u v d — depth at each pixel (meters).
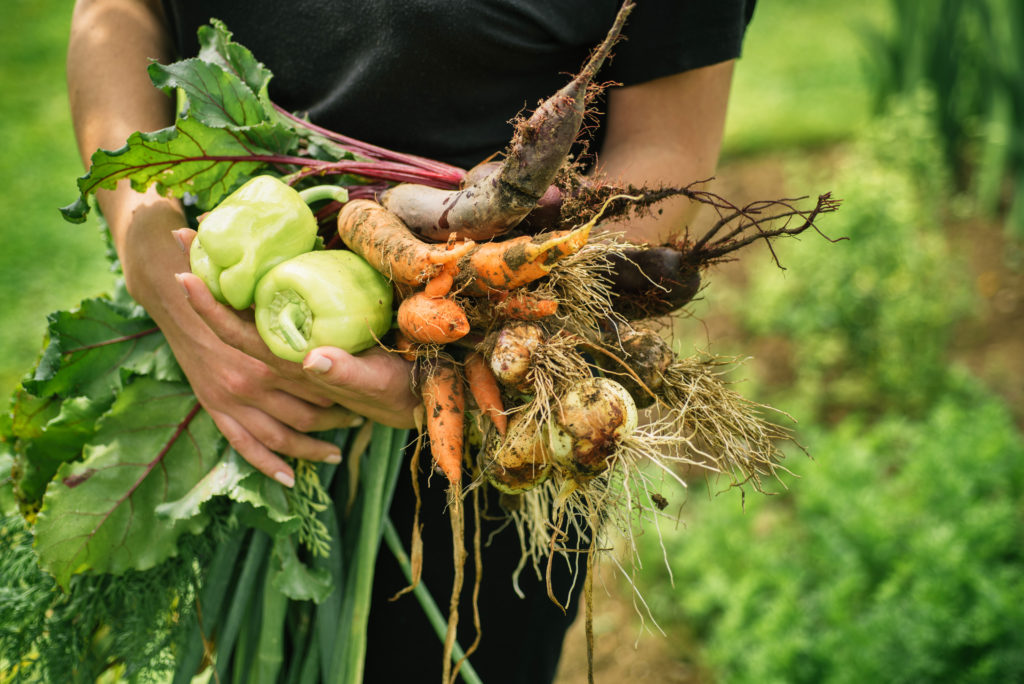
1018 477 2.89
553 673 1.73
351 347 1.17
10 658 1.50
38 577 1.50
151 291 1.32
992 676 2.23
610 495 1.26
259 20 1.40
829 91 6.62
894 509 2.82
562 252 1.09
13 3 8.30
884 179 4.07
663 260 1.25
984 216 4.82
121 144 1.41
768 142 5.86
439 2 1.29
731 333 4.22
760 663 2.42
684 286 1.29
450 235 1.16
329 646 1.48
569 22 1.35
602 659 2.87
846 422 3.61
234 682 1.57
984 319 4.15
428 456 1.53
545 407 1.16
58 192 5.42
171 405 1.42
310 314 1.16
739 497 3.10
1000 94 4.78
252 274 1.15
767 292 4.09
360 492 1.53
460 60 1.35
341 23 1.36
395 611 1.61
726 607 2.78
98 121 1.44
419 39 1.32
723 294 4.46
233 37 1.43
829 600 2.52
